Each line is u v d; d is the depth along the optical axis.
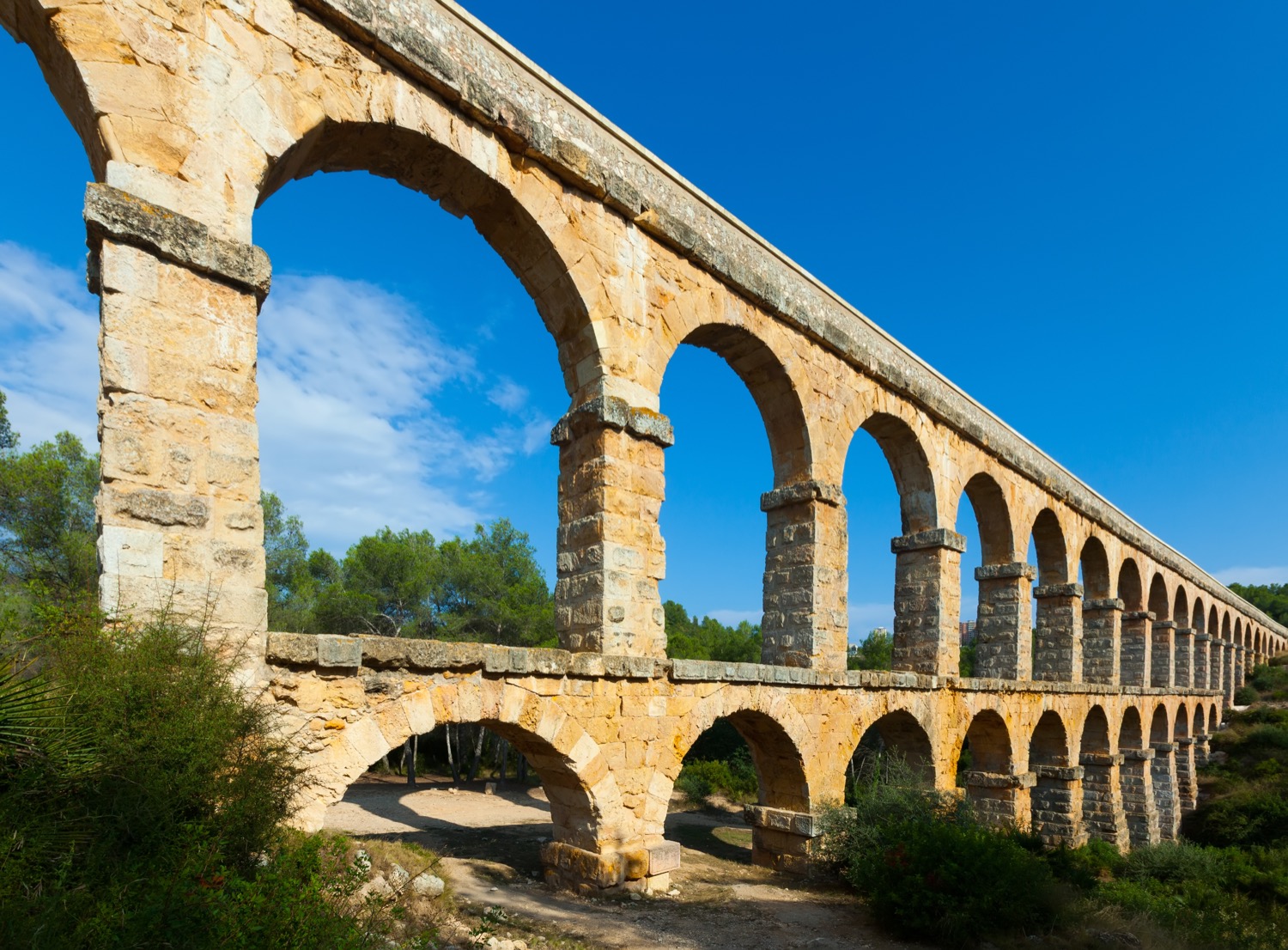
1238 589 118.12
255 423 9.17
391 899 7.34
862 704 18.06
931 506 22.36
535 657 11.41
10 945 4.64
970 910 12.72
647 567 13.91
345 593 35.06
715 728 44.38
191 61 9.29
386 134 11.39
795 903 14.30
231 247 9.12
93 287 8.88
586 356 13.96
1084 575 36.19
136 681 6.77
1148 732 37.06
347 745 9.36
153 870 6.00
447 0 12.24
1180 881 27.09
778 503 18.23
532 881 13.65
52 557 22.77
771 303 17.16
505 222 13.32
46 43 8.87
